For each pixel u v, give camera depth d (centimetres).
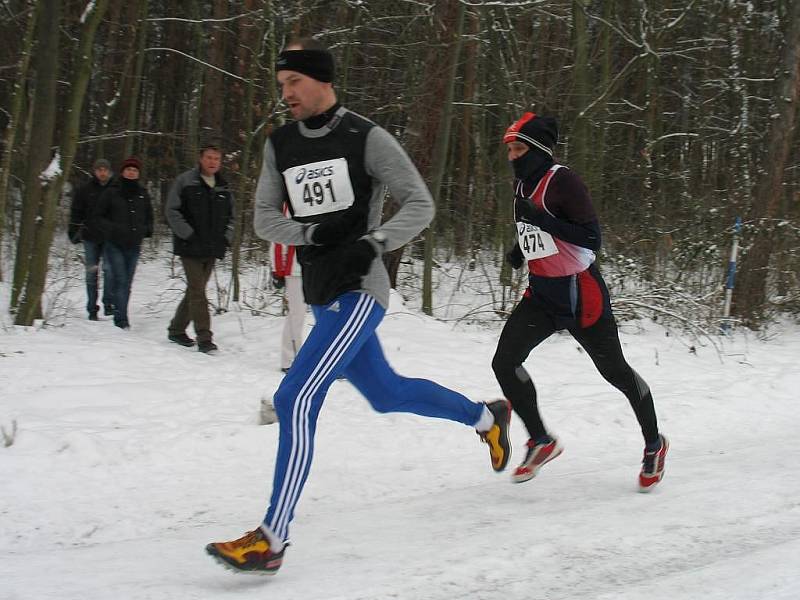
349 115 445
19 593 404
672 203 1961
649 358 1138
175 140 2317
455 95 1898
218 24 1914
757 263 1493
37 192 1090
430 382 512
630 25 1742
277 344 1099
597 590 410
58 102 2150
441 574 422
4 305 1188
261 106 1742
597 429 809
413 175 440
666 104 2394
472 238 1819
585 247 543
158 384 855
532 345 570
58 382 843
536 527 500
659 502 559
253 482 634
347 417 793
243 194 1488
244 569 405
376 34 1842
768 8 2077
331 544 484
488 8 1464
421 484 641
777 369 1090
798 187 1819
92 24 1046
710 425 843
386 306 456
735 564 430
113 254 1179
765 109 2059
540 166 551
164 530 542
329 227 433
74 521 547
